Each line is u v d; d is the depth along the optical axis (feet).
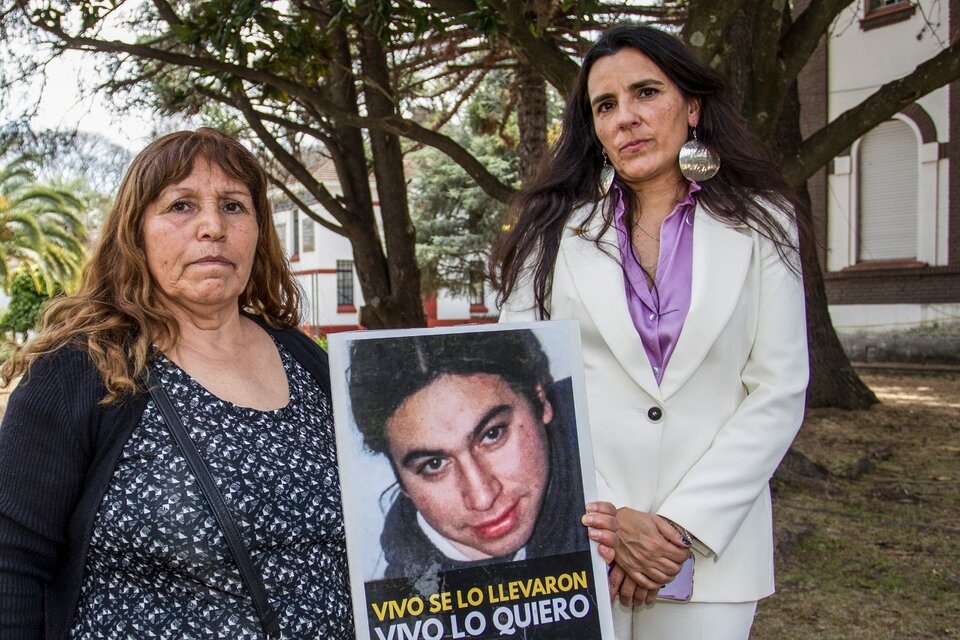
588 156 7.77
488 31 16.76
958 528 17.37
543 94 28.76
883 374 48.01
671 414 6.84
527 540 5.82
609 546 5.96
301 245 104.27
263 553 5.54
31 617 5.33
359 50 26.89
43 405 5.34
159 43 27.17
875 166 52.65
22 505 5.24
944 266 49.37
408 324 28.37
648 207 7.41
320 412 6.38
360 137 28.30
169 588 5.41
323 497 5.85
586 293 7.04
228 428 5.66
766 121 17.25
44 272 80.28
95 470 5.41
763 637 12.50
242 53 19.38
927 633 12.48
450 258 67.62
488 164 64.54
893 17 49.93
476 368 5.97
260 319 6.95
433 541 5.66
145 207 5.88
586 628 5.80
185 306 6.06
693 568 6.70
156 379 5.65
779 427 6.70
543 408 6.03
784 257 6.95
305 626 5.55
